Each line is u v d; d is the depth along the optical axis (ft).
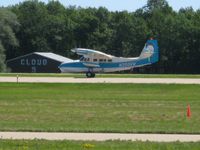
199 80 483.92
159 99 319.27
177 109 258.37
